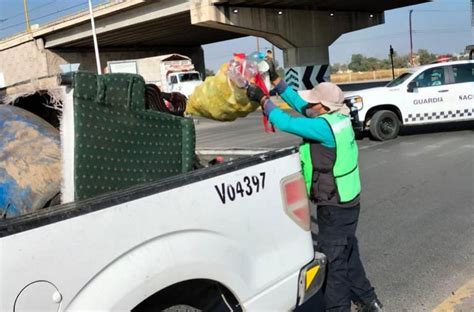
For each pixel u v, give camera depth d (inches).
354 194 130.7
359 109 482.9
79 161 86.1
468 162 356.5
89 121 87.3
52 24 1727.4
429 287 163.5
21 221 68.4
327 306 134.5
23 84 105.8
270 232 103.7
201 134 693.3
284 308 107.7
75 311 72.8
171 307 92.2
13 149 94.3
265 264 102.7
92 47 1939.0
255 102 123.0
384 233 218.5
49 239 70.4
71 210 73.0
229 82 117.9
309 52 1245.7
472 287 161.0
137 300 79.3
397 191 289.1
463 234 209.6
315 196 132.0
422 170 340.8
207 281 93.0
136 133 94.3
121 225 78.0
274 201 104.9
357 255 140.3
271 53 133.0
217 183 92.9
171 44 2107.5
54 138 98.9
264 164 103.3
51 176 91.7
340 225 130.8
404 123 488.7
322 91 129.6
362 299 141.9
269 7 1163.3
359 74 2613.2
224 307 98.9
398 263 184.9
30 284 68.4
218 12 1098.1
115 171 91.5
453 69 496.7
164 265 82.6
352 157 129.9
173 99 117.3
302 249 111.9
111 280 76.3
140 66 1594.5
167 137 99.7
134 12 1434.5
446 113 491.5
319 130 125.1
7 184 90.0
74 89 85.7
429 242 203.5
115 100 90.9
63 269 71.6
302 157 131.6
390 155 407.8
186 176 88.9
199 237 88.8
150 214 81.7
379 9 1316.4
